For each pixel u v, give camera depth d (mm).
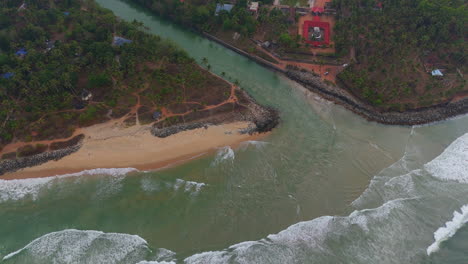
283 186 59375
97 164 61969
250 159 63781
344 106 76125
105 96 73625
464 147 67688
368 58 82625
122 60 79562
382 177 61312
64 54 80438
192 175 60781
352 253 50219
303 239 51688
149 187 58531
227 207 55906
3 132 64312
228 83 80375
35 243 51062
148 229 52781
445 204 57094
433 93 77062
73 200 56781
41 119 67562
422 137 69938
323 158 64562
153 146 64938
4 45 82625
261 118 71562
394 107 74062
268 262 48688
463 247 51125
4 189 58344
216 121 70062
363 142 68125
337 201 57344
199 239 51625
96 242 50938
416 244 51531
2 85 70000
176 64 83438
